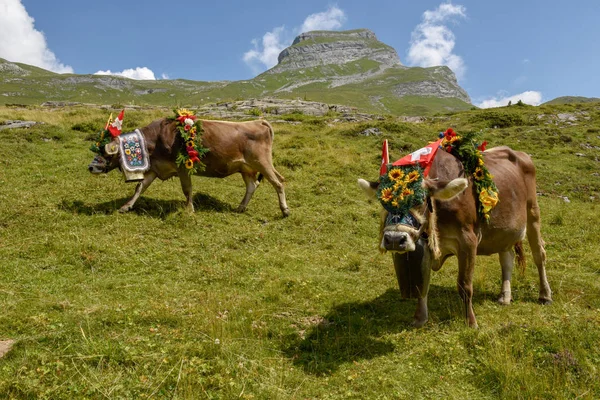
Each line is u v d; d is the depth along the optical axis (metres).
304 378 4.44
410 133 19.34
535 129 21.47
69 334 4.84
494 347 4.77
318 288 6.80
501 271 6.97
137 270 7.14
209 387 4.16
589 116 25.70
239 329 5.29
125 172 9.55
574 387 4.21
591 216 11.06
